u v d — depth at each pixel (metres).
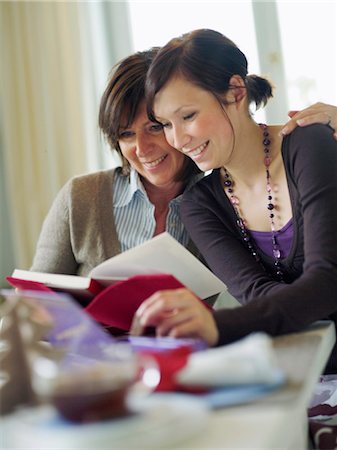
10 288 3.76
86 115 3.63
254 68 3.51
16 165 3.68
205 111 1.57
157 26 3.63
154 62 1.59
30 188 3.66
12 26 3.67
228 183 1.77
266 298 1.26
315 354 1.06
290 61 3.48
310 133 1.60
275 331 1.23
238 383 0.88
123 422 0.75
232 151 1.64
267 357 0.88
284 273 1.71
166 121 1.62
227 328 1.19
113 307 1.38
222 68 1.59
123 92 1.92
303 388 0.87
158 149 1.95
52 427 0.76
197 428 0.74
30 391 0.89
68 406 0.76
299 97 3.48
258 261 1.75
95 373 0.78
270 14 3.49
